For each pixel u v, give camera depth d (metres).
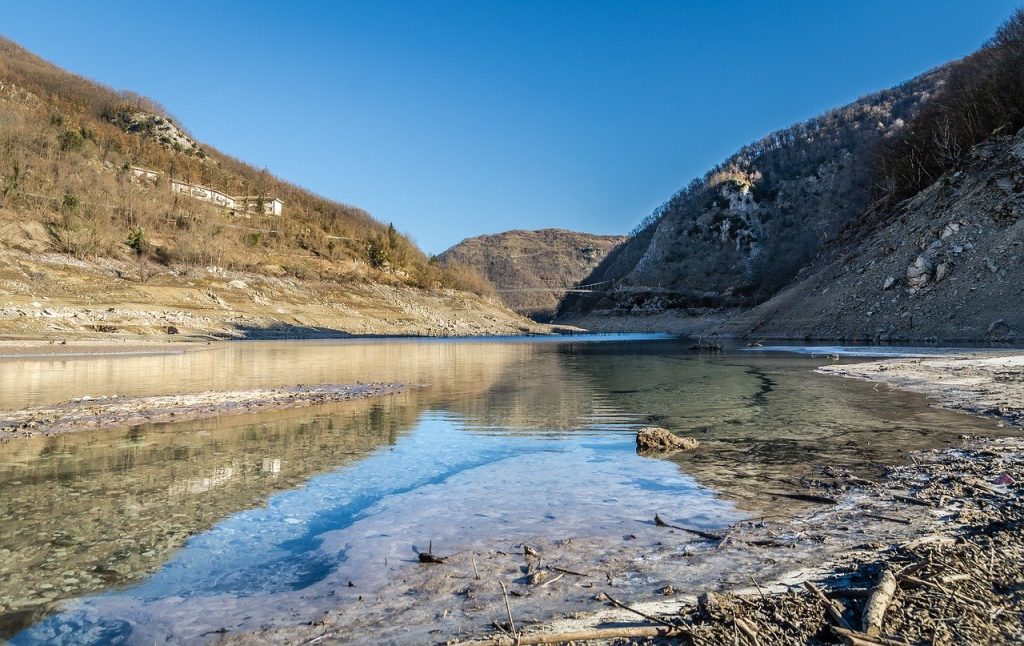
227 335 66.94
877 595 4.23
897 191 66.75
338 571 5.42
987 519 6.17
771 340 56.59
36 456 10.27
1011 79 57.06
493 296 150.88
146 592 5.07
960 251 45.94
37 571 5.54
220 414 14.92
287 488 8.34
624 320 161.50
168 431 12.66
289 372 27.44
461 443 11.45
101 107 171.12
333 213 156.38
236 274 88.19
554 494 7.89
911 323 45.38
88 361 32.44
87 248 74.38
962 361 25.78
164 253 86.12
